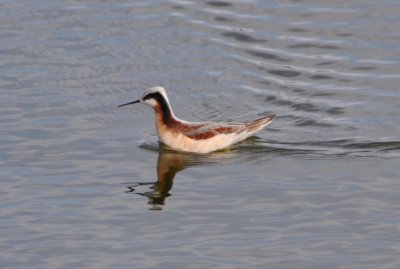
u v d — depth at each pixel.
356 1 43.25
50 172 30.27
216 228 26.58
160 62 38.78
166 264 24.66
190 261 24.78
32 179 29.72
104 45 39.94
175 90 36.72
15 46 39.78
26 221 27.08
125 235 26.27
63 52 39.38
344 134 33.12
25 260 24.95
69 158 31.33
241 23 41.78
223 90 36.69
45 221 27.08
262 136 33.22
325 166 30.53
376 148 31.91
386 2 43.09
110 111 35.09
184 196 28.62
